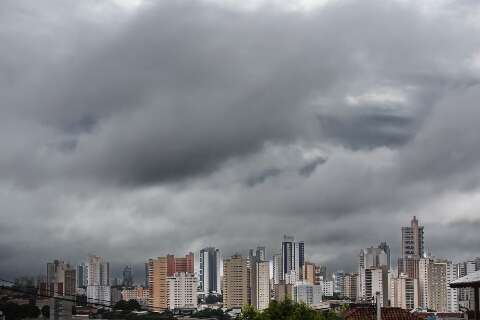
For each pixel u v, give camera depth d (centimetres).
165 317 11794
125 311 11881
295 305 6075
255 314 6103
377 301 5244
